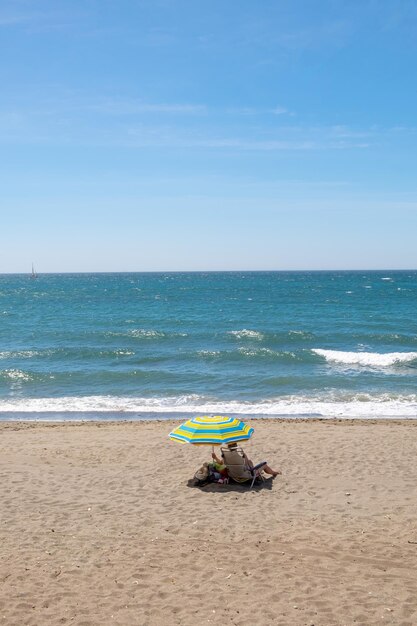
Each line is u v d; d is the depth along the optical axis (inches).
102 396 860.6
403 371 1038.4
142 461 493.4
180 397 851.4
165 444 553.9
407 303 2677.2
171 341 1403.8
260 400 832.3
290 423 677.3
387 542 323.3
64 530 339.0
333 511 373.7
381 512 371.6
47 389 906.7
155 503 388.2
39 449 537.6
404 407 790.5
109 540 325.1
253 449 528.1
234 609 252.2
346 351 1273.4
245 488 420.2
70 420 721.0
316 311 2258.9
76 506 380.8
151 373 998.4
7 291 4399.6
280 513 370.0
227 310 2332.7
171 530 340.8
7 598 259.8
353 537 330.6
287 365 1094.4
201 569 290.7
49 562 296.2
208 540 326.0
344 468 470.6
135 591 267.9
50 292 4195.4
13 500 390.9
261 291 4003.4
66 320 1926.7
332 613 249.0
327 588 270.5
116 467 475.8
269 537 330.3
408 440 566.6
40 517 359.6
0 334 1534.2
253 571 288.4
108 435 607.2
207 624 240.8
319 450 525.3
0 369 1038.4
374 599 260.7
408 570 289.3
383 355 1152.8
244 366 1082.7
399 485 428.5
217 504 386.6
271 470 445.1
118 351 1202.6
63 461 496.1
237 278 7760.8
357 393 872.9
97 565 293.6
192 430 414.0
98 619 244.7
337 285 5019.7
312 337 1456.7
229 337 1445.6
